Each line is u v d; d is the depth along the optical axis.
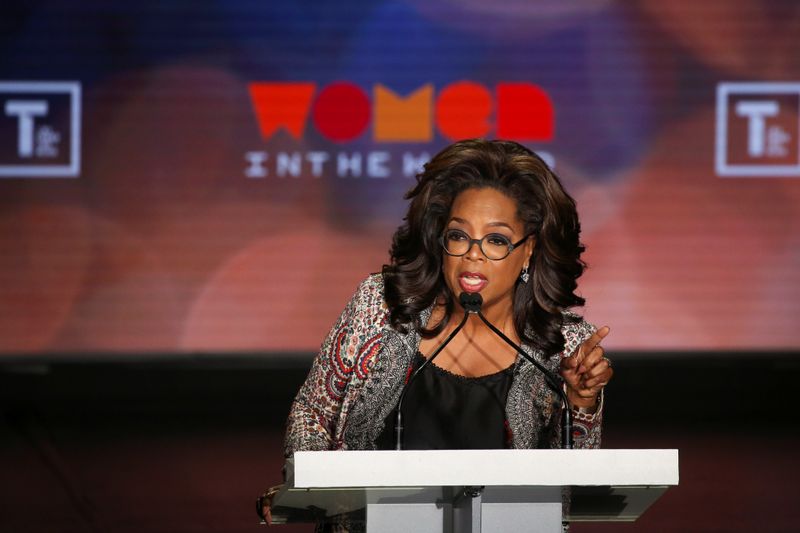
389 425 7.95
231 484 19.56
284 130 26.92
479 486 6.26
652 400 27.20
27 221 27.00
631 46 26.67
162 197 27.11
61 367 27.17
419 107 26.75
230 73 26.94
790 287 26.80
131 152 27.05
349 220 26.94
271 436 24.55
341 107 26.88
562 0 26.62
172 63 26.95
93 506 17.97
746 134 26.67
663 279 26.91
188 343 27.23
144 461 21.62
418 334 7.99
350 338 8.01
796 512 17.91
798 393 27.08
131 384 27.27
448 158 7.89
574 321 8.16
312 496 6.43
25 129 26.91
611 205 26.86
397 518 6.67
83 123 26.94
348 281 27.00
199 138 26.98
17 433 24.64
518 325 8.05
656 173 26.78
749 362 26.97
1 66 26.78
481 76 26.70
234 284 27.16
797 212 26.67
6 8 26.78
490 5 26.62
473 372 7.97
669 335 26.97
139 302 27.17
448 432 7.85
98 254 27.11
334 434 8.07
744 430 25.42
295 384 27.31
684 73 26.67
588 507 7.04
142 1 26.95
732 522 17.27
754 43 26.59
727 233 26.83
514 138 26.72
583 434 7.60
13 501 18.27
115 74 26.94
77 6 26.89
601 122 26.75
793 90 26.56
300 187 26.97
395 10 26.75
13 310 27.11
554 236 7.89
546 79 26.67
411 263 8.03
